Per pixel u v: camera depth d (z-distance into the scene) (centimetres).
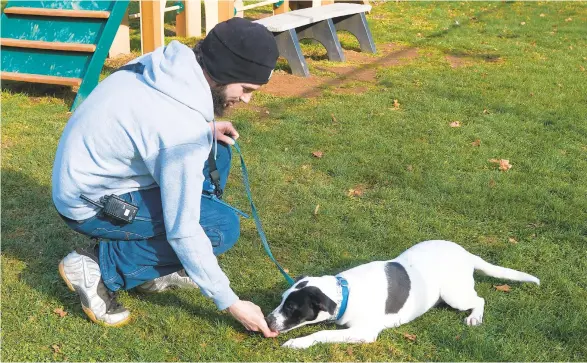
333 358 309
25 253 393
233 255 402
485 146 608
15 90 725
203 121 274
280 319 314
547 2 1573
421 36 1138
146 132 270
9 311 335
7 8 724
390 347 319
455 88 800
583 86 836
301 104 717
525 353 317
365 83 822
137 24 1202
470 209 477
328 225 447
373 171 536
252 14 1326
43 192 471
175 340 320
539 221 466
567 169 565
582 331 335
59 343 315
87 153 280
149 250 311
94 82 673
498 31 1206
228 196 482
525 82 843
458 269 351
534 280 365
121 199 293
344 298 320
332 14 920
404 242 427
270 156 562
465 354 317
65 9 710
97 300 321
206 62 272
